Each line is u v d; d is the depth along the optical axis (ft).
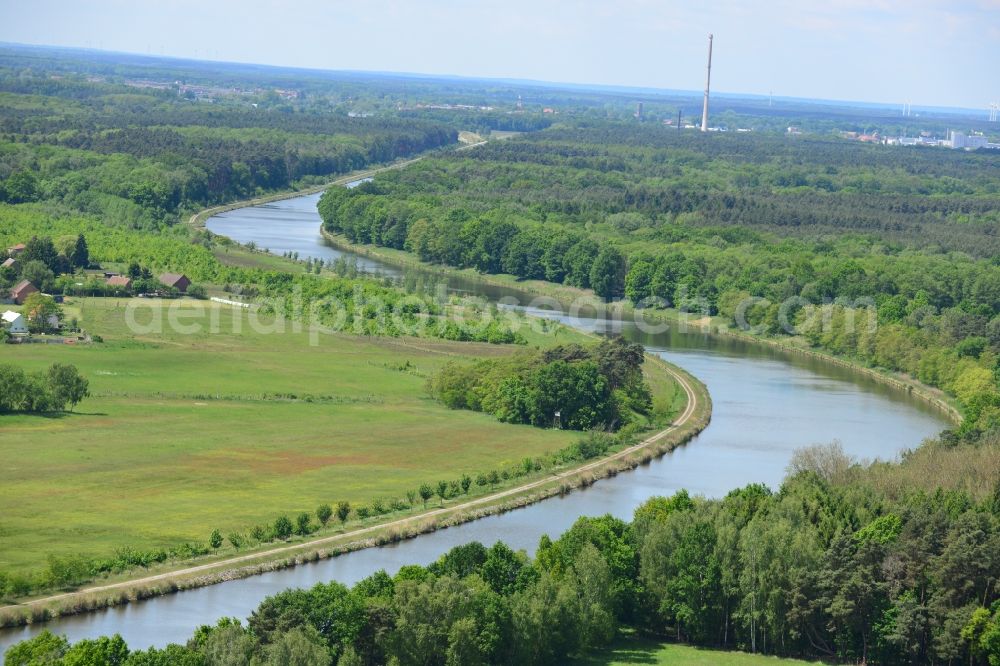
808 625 642.22
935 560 641.40
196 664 509.35
